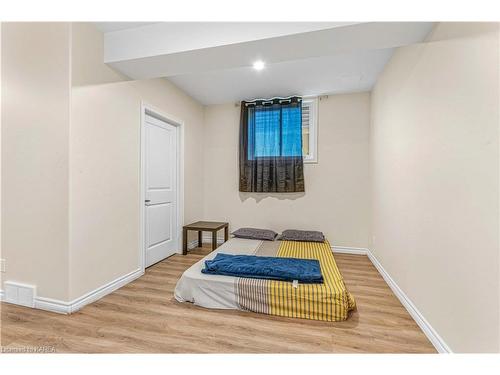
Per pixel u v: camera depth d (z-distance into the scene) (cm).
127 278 246
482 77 112
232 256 250
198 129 401
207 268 215
